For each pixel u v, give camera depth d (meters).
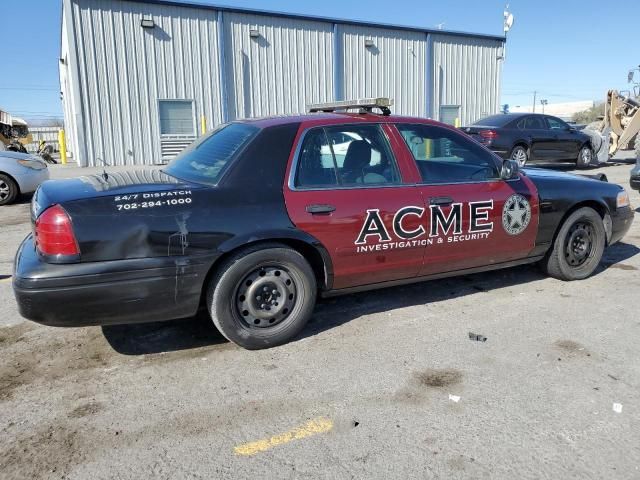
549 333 4.10
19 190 10.53
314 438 2.82
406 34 21.53
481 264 4.66
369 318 4.42
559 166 17.22
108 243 3.26
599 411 3.04
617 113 16.44
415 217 4.13
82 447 2.76
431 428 2.90
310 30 19.56
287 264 3.77
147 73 17.23
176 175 3.99
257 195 3.65
